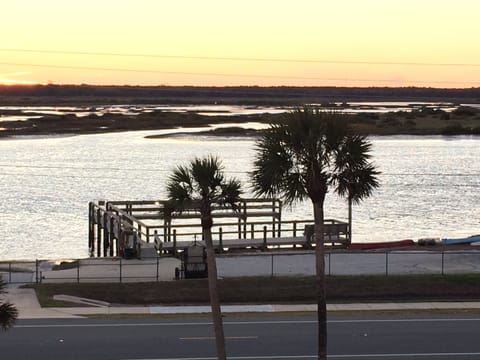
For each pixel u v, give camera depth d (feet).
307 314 113.70
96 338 99.50
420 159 411.54
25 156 407.23
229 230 226.38
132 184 307.99
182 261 136.77
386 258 142.20
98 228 200.64
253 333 103.09
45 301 117.91
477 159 415.85
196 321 109.09
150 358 91.61
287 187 71.87
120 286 126.21
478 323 109.70
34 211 254.47
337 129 71.05
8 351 93.09
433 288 128.16
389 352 95.55
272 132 72.59
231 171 318.24
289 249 167.94
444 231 224.74
